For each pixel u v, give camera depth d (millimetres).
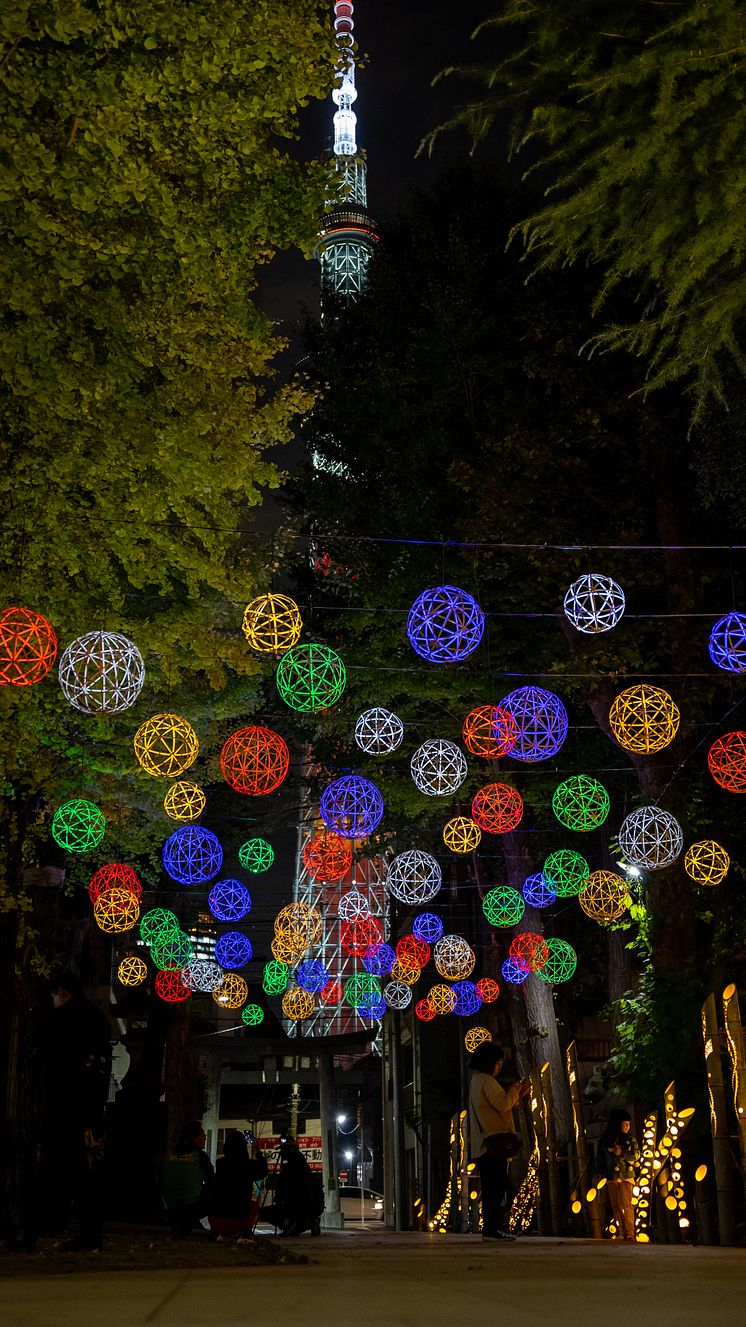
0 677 9438
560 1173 18094
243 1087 73812
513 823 15789
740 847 18516
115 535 11961
